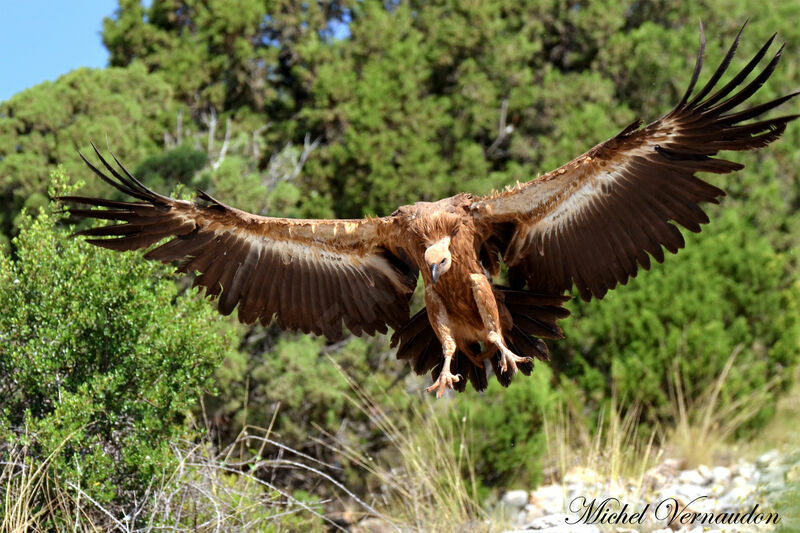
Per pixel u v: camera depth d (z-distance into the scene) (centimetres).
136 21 3031
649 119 2881
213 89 2994
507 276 1296
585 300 1239
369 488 2122
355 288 1326
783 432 2294
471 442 2092
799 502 1499
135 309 1630
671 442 2264
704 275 2497
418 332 1308
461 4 2998
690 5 3034
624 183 1176
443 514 1838
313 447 2192
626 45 2970
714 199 1151
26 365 1537
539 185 1191
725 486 1934
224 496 1609
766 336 2497
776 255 2619
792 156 2861
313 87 2920
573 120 2770
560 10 3114
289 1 3062
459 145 2878
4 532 1396
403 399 2219
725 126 1113
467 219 1216
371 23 3016
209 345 1644
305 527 1936
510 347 1264
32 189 2273
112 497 1494
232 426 2184
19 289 1595
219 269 1308
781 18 3012
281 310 1334
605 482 1953
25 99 2423
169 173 2352
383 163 2778
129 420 1616
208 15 3023
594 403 2395
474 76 2934
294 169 2808
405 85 2880
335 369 2212
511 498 2062
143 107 2689
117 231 1260
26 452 1498
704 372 2359
